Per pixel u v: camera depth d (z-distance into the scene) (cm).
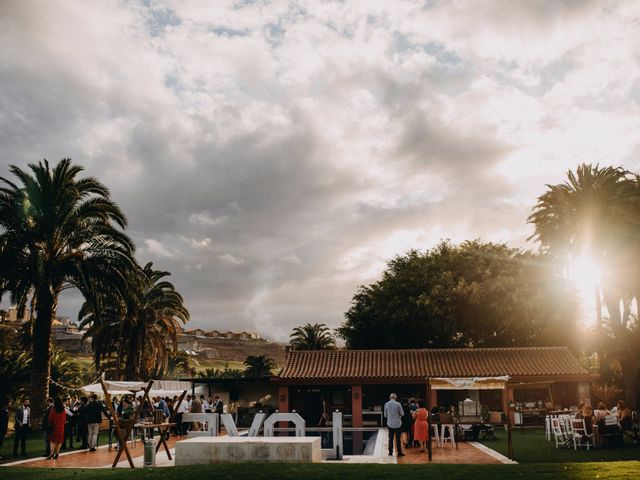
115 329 4444
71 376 4019
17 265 2933
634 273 4153
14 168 2969
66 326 15062
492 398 3525
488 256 5281
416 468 1301
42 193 2983
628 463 1295
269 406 4275
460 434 2391
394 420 1852
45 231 2995
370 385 3788
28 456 1902
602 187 4328
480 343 5047
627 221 4128
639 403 4003
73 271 3000
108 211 3175
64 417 1862
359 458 1811
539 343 4884
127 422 1833
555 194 4481
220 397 4234
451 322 4919
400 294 5306
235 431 1881
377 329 5644
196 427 2923
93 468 1469
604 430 1991
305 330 8981
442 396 3606
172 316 4934
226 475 1248
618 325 4262
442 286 4984
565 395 3406
